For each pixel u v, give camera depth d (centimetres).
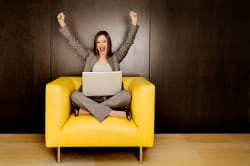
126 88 355
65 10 386
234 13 394
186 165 284
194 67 396
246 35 396
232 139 374
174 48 394
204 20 393
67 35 356
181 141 364
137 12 390
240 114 403
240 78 399
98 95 310
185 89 398
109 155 316
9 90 388
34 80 388
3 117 390
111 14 389
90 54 358
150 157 307
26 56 386
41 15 384
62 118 289
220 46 396
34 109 391
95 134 286
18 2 380
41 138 371
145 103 289
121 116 303
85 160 301
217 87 399
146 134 289
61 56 389
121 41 392
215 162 292
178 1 390
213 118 402
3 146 338
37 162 291
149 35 392
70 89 319
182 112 399
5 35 382
